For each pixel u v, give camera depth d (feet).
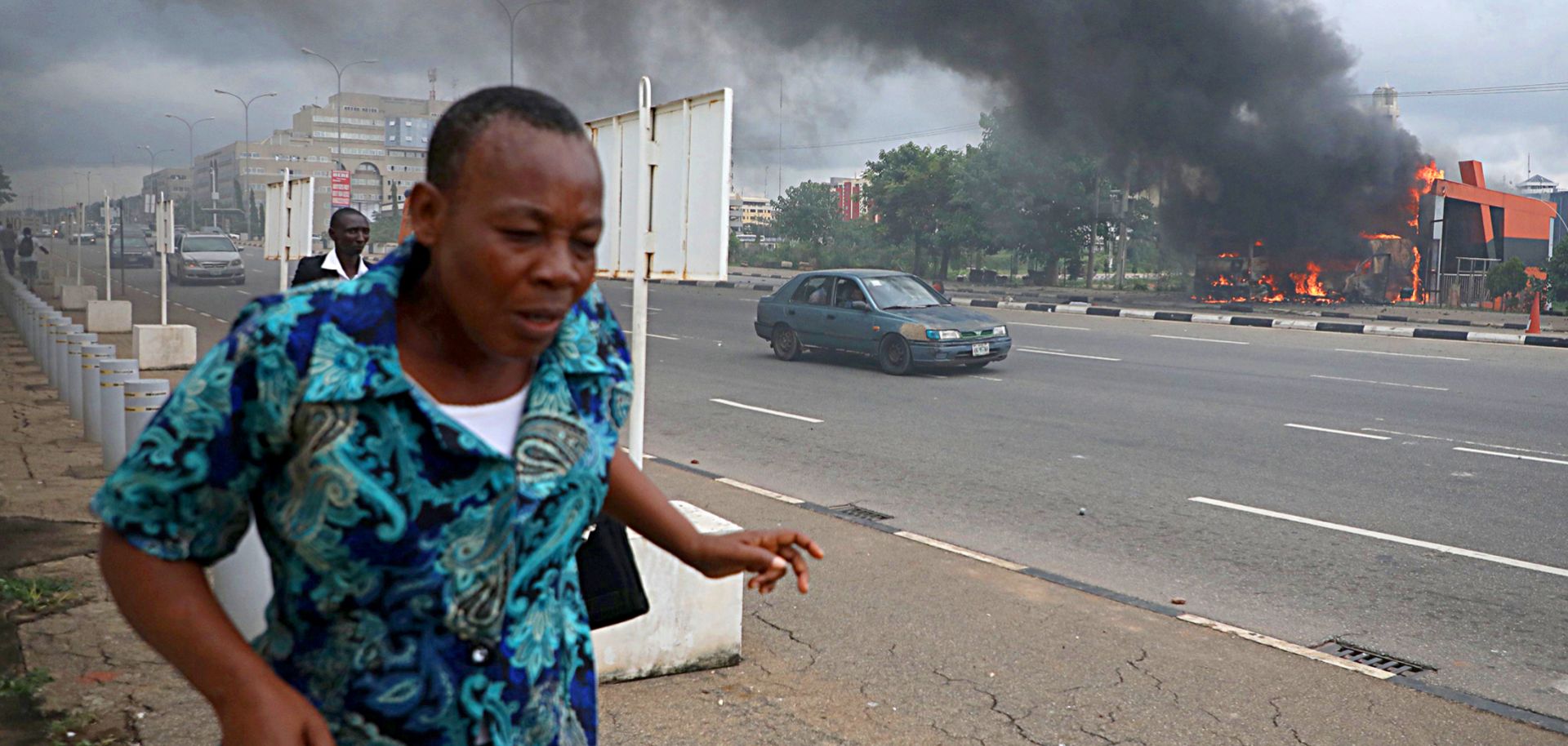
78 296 76.23
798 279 51.88
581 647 5.25
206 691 4.32
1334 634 16.80
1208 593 18.61
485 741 4.63
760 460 29.14
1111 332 68.39
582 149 4.47
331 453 4.22
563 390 4.81
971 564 19.69
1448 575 19.69
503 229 4.27
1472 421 35.73
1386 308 100.27
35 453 26.94
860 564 19.54
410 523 4.32
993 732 12.96
